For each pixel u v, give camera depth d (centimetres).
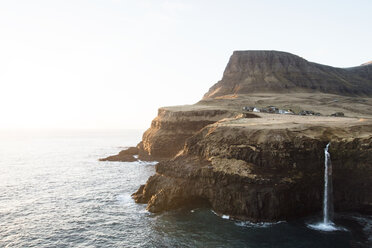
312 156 5450
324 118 8319
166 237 4641
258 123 6950
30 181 8788
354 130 6009
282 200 5041
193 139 6975
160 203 5781
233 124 7081
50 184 8375
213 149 6216
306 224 4944
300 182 5231
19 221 5484
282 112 10725
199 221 5156
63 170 10688
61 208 6200
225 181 5453
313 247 4197
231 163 5669
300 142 5531
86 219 5534
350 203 5462
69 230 5053
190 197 5847
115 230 5003
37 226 5244
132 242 4553
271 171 5362
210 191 5641
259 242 4369
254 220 5041
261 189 5097
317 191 5403
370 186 5319
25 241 4659
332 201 5422
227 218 5225
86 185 8194
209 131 6894
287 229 4753
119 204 6397
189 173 5925
